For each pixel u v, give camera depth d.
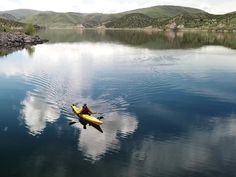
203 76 73.50
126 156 33.28
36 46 155.75
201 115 45.78
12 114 46.41
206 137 38.03
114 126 41.34
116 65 90.88
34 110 47.88
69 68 84.75
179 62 97.50
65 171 30.56
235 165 31.44
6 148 35.53
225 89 60.94
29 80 68.12
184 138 37.62
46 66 88.25
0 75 74.12
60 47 151.75
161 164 31.59
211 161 32.19
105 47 153.25
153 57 111.19
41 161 32.56
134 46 159.88
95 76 72.50
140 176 29.53
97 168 31.03
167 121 43.06
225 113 46.72
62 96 54.69
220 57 110.81
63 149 35.03
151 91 58.53
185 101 52.47
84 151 34.50
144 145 35.78
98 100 52.28
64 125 41.78
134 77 71.44
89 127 41.09
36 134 39.16
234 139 37.41
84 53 124.38
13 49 136.38
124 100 52.44
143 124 41.94
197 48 149.12
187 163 31.78
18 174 30.25
